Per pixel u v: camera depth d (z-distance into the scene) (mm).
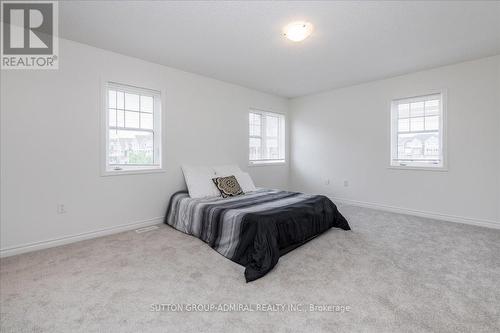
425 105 3895
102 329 1427
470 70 3406
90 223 2945
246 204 2914
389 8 2193
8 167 2439
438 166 3752
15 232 2479
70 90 2781
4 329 1414
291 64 3535
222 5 2148
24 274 2055
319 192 5215
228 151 4441
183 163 3816
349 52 3129
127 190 3250
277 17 2330
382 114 4262
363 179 4547
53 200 2691
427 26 2500
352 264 2232
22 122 2504
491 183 3299
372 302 1668
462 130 3486
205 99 4082
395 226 3363
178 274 2070
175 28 2529
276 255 2193
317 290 1820
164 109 3578
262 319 1511
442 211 3697
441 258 2340
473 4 2135
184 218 3156
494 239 2842
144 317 1528
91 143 2936
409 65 3590
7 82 2430
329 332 1398
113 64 3094
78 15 2293
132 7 2170
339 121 4852
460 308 1592
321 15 2299
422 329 1410
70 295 1755
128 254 2471
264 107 5094
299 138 5531
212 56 3244
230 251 2381
